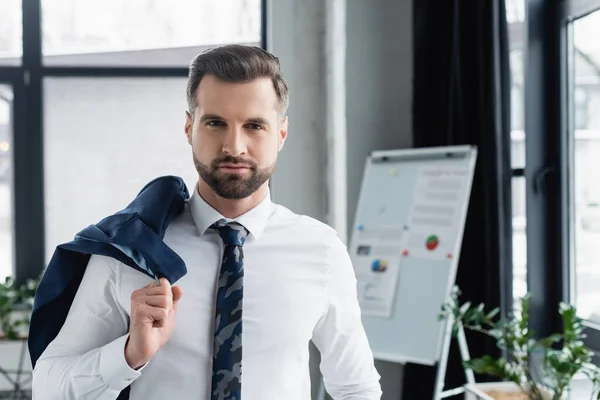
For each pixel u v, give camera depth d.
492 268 3.15
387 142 4.00
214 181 1.28
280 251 1.42
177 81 4.20
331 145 3.93
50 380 1.24
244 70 1.26
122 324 1.30
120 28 4.17
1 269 4.17
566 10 3.11
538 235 3.22
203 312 1.34
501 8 3.17
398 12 4.00
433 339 3.16
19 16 4.12
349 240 3.97
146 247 1.28
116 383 1.19
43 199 4.15
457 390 3.10
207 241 1.39
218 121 1.26
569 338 2.48
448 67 3.55
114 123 4.17
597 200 2.93
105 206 4.18
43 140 4.14
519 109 3.37
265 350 1.36
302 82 4.03
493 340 3.20
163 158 4.19
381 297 3.38
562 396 2.60
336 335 1.47
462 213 3.21
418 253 3.32
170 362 1.31
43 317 1.33
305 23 4.02
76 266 1.33
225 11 4.23
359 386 1.50
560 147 3.16
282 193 4.03
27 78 4.11
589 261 3.01
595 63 2.93
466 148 3.29
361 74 3.99
